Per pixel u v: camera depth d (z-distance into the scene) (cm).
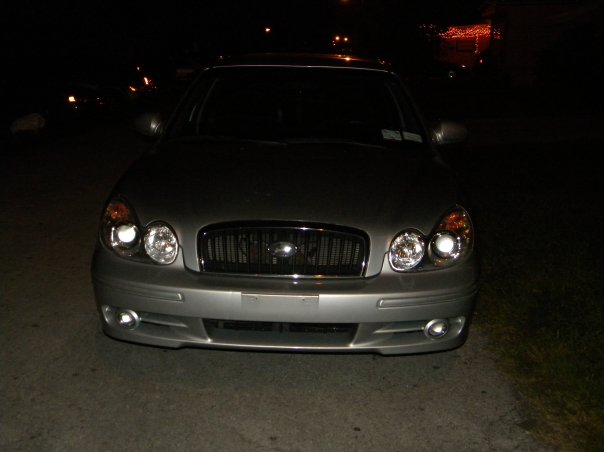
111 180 839
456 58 3528
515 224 608
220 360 364
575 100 1759
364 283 312
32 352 364
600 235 579
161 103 2234
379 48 2064
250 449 288
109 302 322
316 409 321
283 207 323
